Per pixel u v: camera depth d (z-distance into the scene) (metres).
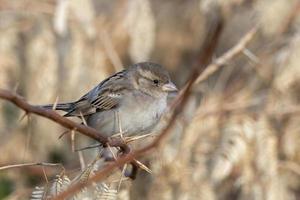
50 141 11.98
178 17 14.82
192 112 11.22
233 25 13.48
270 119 11.61
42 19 11.66
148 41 11.17
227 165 10.38
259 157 10.63
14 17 11.76
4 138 11.80
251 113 11.40
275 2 11.51
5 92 5.38
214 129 11.11
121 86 10.99
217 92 12.02
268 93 11.83
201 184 10.24
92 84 11.34
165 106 11.17
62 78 11.17
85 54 11.46
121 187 6.96
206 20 14.31
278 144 11.48
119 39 12.71
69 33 11.33
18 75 11.33
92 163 6.07
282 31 12.21
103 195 5.93
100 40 11.88
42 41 11.06
